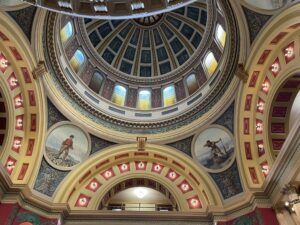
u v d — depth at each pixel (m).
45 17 15.42
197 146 19.06
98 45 23.64
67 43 20.14
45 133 17.31
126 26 25.03
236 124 17.08
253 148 16.86
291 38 13.77
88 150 19.02
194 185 18.77
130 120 20.67
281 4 12.84
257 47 14.55
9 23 13.61
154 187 19.61
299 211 13.05
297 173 13.02
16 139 16.47
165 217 16.73
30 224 15.32
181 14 24.11
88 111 19.77
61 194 17.38
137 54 25.22
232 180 17.33
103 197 18.42
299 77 14.48
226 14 15.80
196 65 22.52
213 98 18.91
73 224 16.52
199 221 16.70
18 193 15.32
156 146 19.52
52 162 17.70
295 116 15.92
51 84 17.39
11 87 15.63
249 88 16.17
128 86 23.88
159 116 21.53
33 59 15.40
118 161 19.75
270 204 15.26
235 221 15.85
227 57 17.02
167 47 24.94
